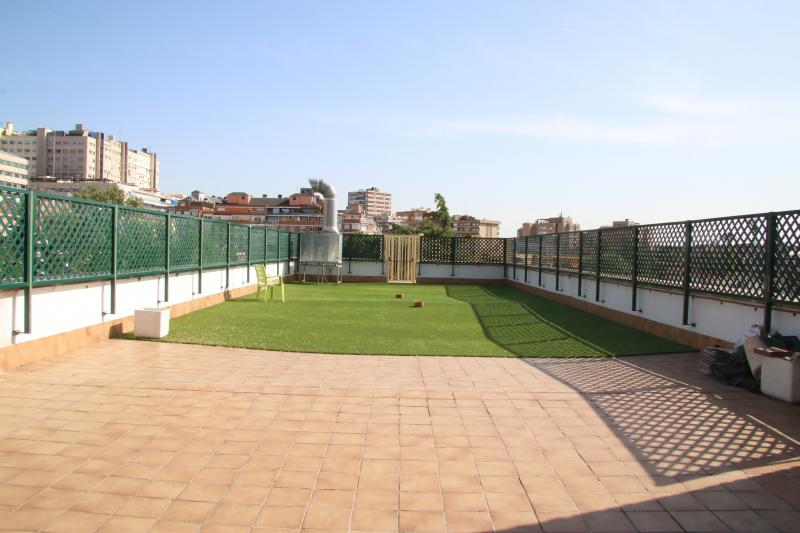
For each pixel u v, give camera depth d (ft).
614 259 37.68
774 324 21.56
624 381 20.34
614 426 15.47
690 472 12.48
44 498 10.57
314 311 39.73
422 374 20.93
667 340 29.53
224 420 15.29
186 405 16.49
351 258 74.33
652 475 12.28
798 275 20.20
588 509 10.68
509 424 15.49
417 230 163.63
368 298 51.01
